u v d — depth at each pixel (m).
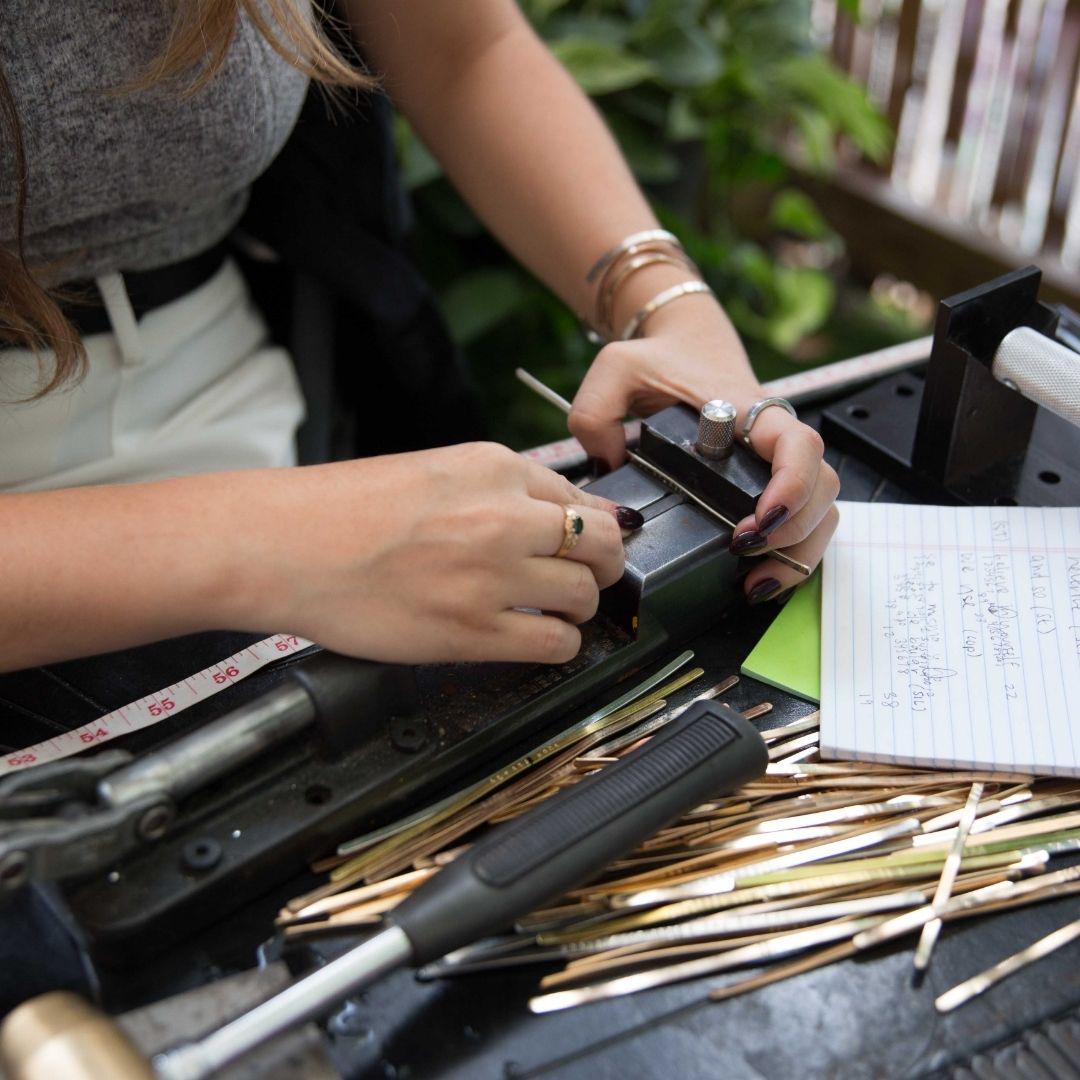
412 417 1.19
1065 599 0.74
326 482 0.63
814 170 2.39
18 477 0.87
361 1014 0.55
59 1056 0.44
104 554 0.60
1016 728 0.67
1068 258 2.14
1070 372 0.76
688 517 0.74
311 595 0.61
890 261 2.41
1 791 0.52
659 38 1.70
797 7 1.84
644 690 0.71
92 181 0.78
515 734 0.67
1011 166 2.15
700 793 0.60
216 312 0.97
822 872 0.61
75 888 0.56
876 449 0.88
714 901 0.59
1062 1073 0.52
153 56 0.76
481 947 0.57
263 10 0.81
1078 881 0.60
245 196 0.97
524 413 1.80
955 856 0.61
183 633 0.62
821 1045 0.53
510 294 1.72
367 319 1.07
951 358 0.79
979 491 0.85
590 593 0.66
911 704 0.69
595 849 0.56
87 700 0.71
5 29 0.70
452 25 0.96
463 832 0.62
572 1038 0.54
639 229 0.95
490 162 0.99
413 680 0.65
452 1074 0.53
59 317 0.73
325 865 0.61
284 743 0.62
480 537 0.62
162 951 0.57
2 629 0.59
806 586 0.77
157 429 0.93
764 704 0.70
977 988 0.55
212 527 0.60
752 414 0.76
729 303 2.12
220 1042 0.48
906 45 2.19
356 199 1.06
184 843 0.59
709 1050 0.53
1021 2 2.01
